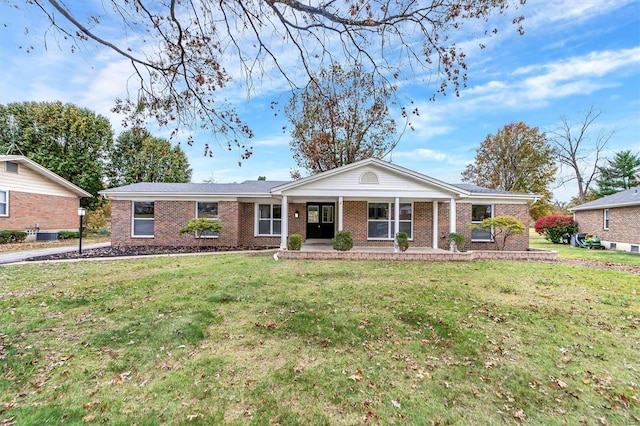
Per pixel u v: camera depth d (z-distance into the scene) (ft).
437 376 11.62
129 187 53.67
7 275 26.84
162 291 21.62
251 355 12.93
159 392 10.39
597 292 22.52
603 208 62.39
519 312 18.15
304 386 10.87
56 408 9.48
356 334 15.07
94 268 30.22
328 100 17.60
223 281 24.44
